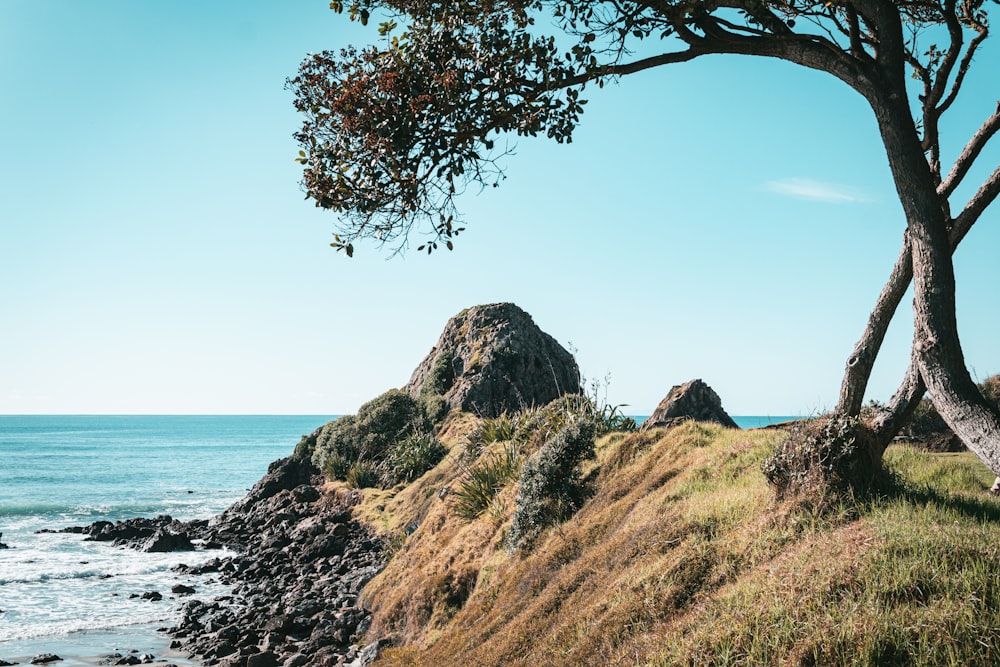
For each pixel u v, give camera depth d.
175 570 29.41
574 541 12.11
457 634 12.30
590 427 15.12
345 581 23.00
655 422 21.41
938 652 5.50
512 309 48.69
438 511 19.81
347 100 8.29
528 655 9.22
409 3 8.64
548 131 8.63
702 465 11.79
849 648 5.74
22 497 59.94
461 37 8.70
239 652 17.72
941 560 6.56
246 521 38.59
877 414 8.97
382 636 16.02
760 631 6.41
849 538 7.37
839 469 8.54
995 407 7.30
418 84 8.27
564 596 10.20
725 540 8.75
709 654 6.51
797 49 8.20
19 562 31.20
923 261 7.60
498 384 42.69
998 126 8.52
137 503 56.34
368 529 29.06
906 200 7.70
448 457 30.30
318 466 42.19
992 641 5.48
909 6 10.67
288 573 26.55
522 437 20.47
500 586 12.96
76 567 29.95
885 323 8.92
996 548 6.61
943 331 7.47
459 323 49.59
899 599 6.20
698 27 8.45
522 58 8.36
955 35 9.12
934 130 9.46
